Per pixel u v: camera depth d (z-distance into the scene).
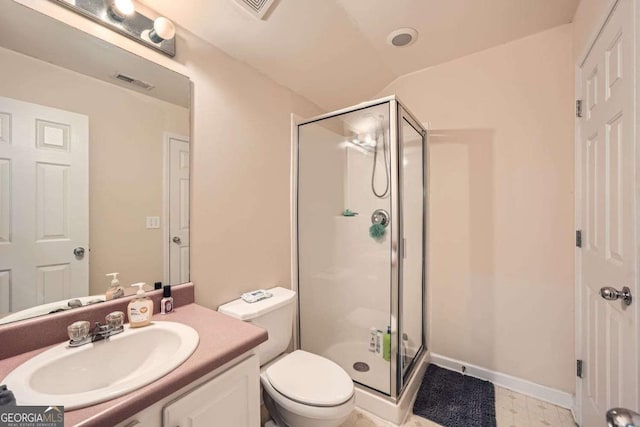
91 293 1.04
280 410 1.33
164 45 1.23
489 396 1.75
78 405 0.62
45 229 0.94
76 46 1.00
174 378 0.74
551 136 1.70
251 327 1.05
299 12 1.42
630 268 0.95
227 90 1.51
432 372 2.01
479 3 1.48
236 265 1.56
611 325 1.13
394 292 1.70
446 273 2.06
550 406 1.67
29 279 0.90
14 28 0.88
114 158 1.10
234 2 1.26
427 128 2.10
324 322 2.04
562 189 1.68
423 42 1.80
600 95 1.23
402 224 1.77
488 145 1.90
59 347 0.88
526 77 1.77
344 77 2.01
